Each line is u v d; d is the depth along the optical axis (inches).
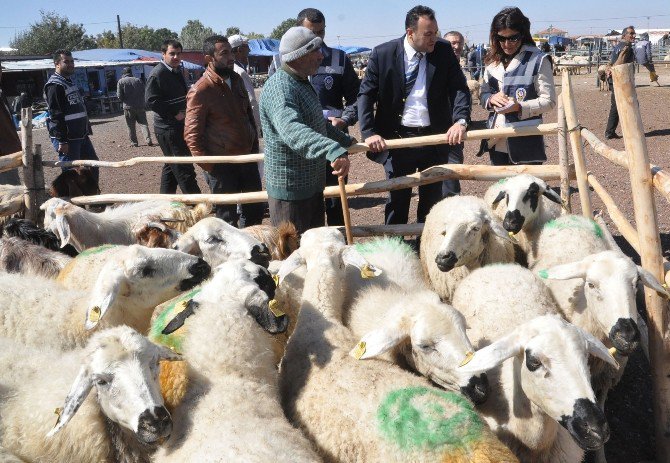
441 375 147.5
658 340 170.6
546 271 168.7
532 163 267.9
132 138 756.6
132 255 173.2
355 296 184.2
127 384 127.0
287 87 206.4
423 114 262.7
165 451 126.5
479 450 119.6
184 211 261.4
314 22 288.0
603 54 1670.8
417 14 245.4
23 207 307.3
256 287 159.2
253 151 332.2
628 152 168.4
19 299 174.7
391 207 281.1
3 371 146.2
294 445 122.0
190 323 153.7
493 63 270.7
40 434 133.9
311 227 231.3
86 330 170.2
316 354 156.1
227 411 130.6
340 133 243.9
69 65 398.0
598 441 121.6
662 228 331.0
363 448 131.1
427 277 227.5
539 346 128.6
